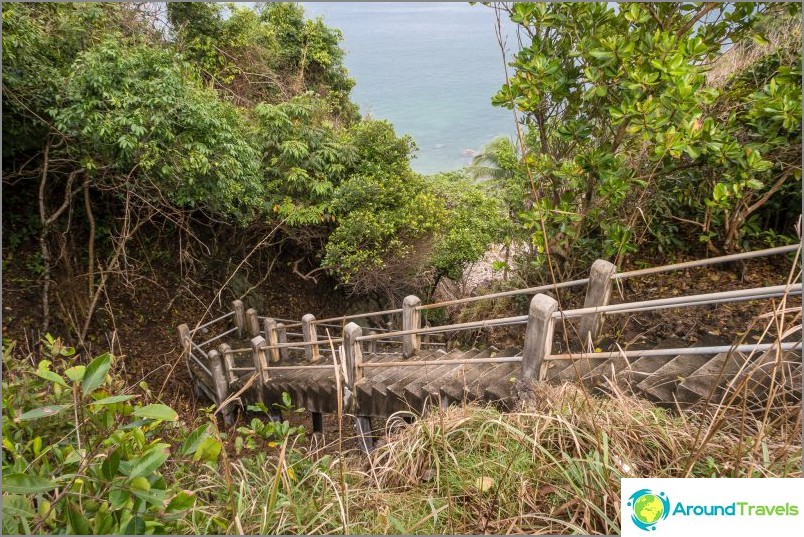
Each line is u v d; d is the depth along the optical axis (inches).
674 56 144.8
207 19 424.5
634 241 215.9
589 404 86.3
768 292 106.3
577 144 193.8
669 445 81.8
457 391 151.7
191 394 297.7
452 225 397.4
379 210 370.9
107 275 300.8
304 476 94.0
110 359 66.7
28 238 285.1
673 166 180.4
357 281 367.6
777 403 98.7
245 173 298.8
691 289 194.4
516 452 83.5
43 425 81.2
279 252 394.6
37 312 272.8
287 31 508.1
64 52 262.8
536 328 139.3
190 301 357.7
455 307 436.8
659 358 143.1
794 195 195.9
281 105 376.2
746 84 194.9
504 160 272.2
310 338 279.6
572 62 186.2
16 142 253.1
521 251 256.1
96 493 59.1
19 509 56.6
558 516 75.9
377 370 206.5
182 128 254.4
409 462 91.4
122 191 287.4
